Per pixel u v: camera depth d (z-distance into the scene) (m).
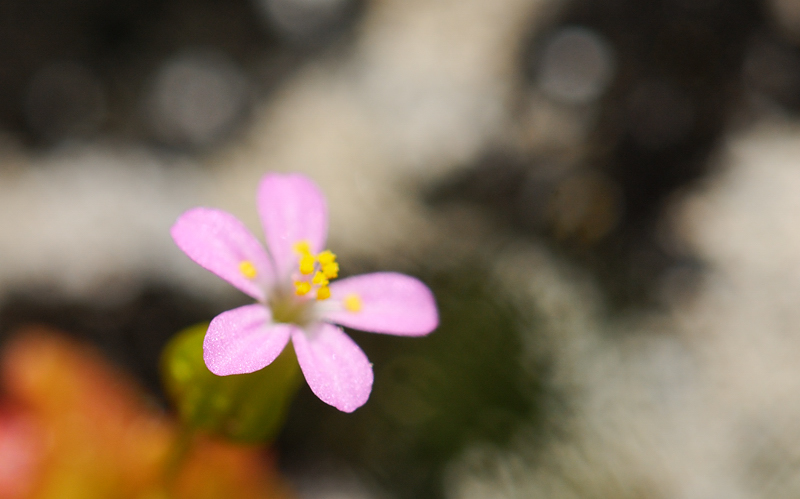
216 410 0.08
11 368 0.10
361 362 0.08
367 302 0.08
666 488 0.10
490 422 0.10
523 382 0.10
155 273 0.10
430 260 0.10
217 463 0.09
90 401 0.10
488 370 0.10
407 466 0.10
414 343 0.10
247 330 0.08
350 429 0.10
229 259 0.08
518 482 0.10
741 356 0.10
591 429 0.10
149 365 0.10
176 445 0.09
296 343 0.08
